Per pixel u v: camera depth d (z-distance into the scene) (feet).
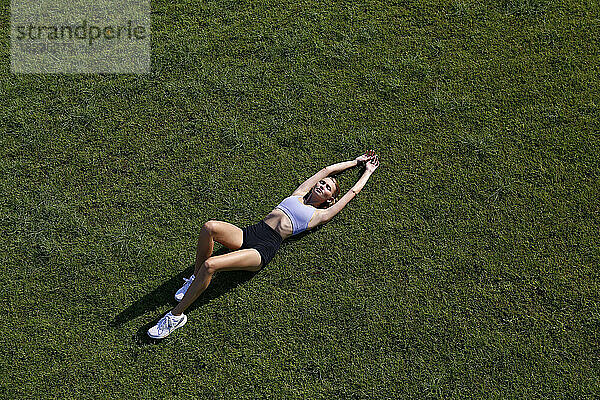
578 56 21.48
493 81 21.08
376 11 22.47
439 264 18.33
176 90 21.11
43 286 18.12
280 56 21.66
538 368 16.97
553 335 17.34
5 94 21.12
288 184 19.60
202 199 19.38
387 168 19.70
